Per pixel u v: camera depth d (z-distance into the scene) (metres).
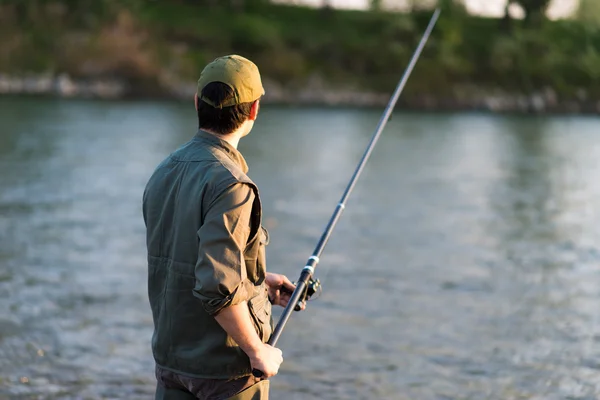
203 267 3.67
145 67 84.69
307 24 108.69
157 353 3.99
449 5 105.50
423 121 65.25
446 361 8.37
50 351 8.23
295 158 30.33
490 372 8.09
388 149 36.94
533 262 13.19
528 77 97.81
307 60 97.06
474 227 16.39
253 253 3.90
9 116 47.00
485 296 10.95
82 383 7.46
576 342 9.08
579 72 99.81
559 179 26.28
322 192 21.00
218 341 3.86
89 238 13.88
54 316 9.37
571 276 12.26
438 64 96.50
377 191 21.73
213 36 97.25
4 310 9.52
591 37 107.94
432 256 13.45
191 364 3.88
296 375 7.85
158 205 3.98
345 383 7.69
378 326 9.48
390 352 8.59
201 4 108.75
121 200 18.23
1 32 85.81
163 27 97.50
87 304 9.91
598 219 17.84
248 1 111.06
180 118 53.44
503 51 98.44
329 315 9.87
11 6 88.75
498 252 13.90
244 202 3.76
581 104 96.31
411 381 7.80
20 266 11.70
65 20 89.94
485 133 52.47
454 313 10.10
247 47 97.44
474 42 102.69
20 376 7.54
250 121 4.07
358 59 97.25
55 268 11.66
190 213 3.81
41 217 15.72
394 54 96.69
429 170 28.08
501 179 25.81
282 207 18.17
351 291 11.02
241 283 3.70
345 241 14.48
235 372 3.89
